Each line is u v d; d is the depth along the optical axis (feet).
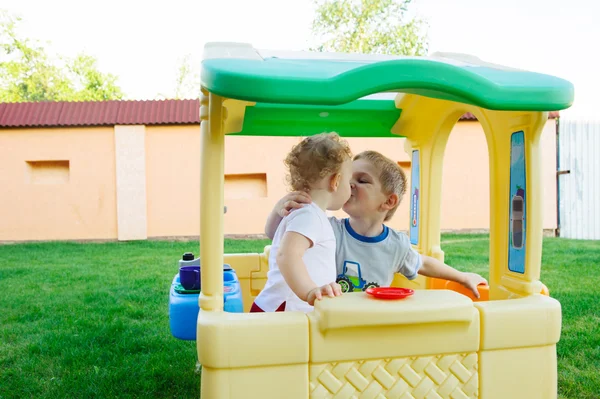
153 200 26.99
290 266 4.06
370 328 3.68
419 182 6.66
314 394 3.67
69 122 26.37
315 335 3.66
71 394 6.70
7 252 22.63
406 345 3.77
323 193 4.62
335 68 3.55
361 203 5.29
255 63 3.53
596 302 11.30
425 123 6.36
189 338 5.40
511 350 4.00
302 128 6.51
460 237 24.99
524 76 3.89
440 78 3.35
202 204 3.88
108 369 7.61
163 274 16.53
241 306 5.29
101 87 74.59
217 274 3.89
